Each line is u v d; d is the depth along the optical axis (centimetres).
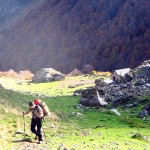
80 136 2584
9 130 2375
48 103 5097
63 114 3938
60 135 2566
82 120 3728
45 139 2244
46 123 3000
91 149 2053
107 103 5728
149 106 4988
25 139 2184
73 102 5869
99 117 4184
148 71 8756
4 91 4591
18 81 12781
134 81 8081
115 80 9669
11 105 3472
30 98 4962
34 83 12019
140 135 2686
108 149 2098
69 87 10094
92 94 5684
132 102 5647
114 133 2859
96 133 2777
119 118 4150
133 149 2192
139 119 4416
